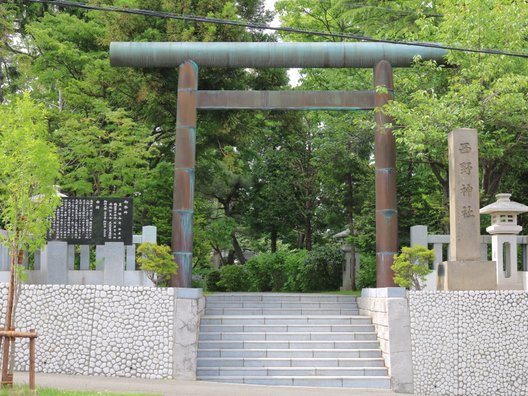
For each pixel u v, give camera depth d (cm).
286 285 2786
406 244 2269
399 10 2527
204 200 3195
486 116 1827
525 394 1527
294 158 3173
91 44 2517
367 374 1526
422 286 1684
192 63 1833
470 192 1627
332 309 1825
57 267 1662
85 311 1523
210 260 3775
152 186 2341
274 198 3188
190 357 1501
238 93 1833
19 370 1498
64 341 1510
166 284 1809
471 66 1812
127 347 1509
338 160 2481
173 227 1780
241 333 1633
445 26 1855
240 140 2355
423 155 1833
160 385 1366
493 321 1551
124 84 2353
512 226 1744
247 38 2378
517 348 1544
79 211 1698
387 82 1838
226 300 1873
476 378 1526
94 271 1706
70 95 2342
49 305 1523
